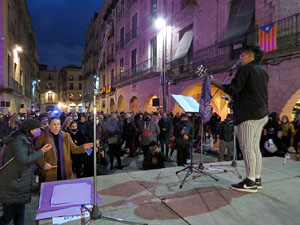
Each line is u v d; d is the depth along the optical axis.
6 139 2.48
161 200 2.64
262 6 9.69
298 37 8.14
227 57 11.37
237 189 2.92
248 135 2.81
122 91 25.05
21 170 2.47
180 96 3.90
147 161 5.90
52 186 2.73
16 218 2.61
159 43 17.22
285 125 6.45
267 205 2.52
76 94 62.34
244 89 2.79
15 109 22.39
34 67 43.31
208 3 12.76
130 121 8.97
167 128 8.83
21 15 26.45
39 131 4.71
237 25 10.89
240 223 2.15
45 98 66.62
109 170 6.88
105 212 2.34
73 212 2.21
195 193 2.85
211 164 4.34
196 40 13.76
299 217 2.27
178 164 6.30
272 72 9.05
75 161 5.18
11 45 20.89
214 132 11.46
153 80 17.80
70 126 5.56
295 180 3.35
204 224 2.12
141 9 20.28
